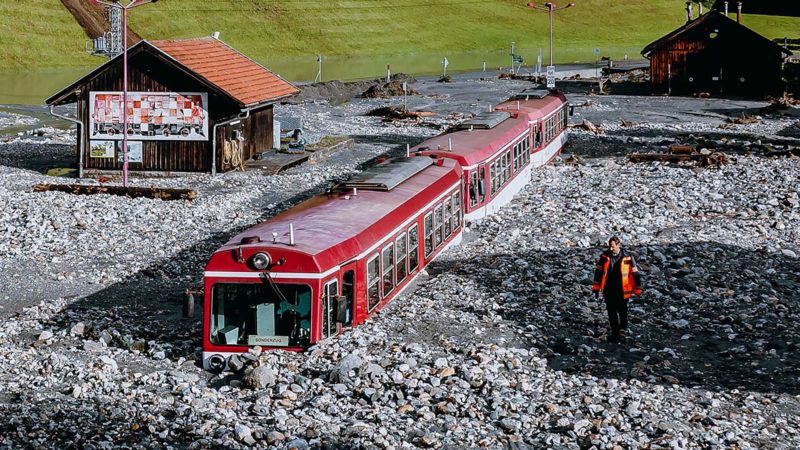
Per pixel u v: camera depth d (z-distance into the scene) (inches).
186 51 2010.3
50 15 5260.8
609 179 1852.9
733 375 852.0
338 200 1053.8
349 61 5447.8
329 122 2935.5
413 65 5216.5
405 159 1302.9
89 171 1947.6
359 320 923.4
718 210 1550.2
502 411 732.7
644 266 1187.9
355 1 6515.8
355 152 2290.8
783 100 3312.0
